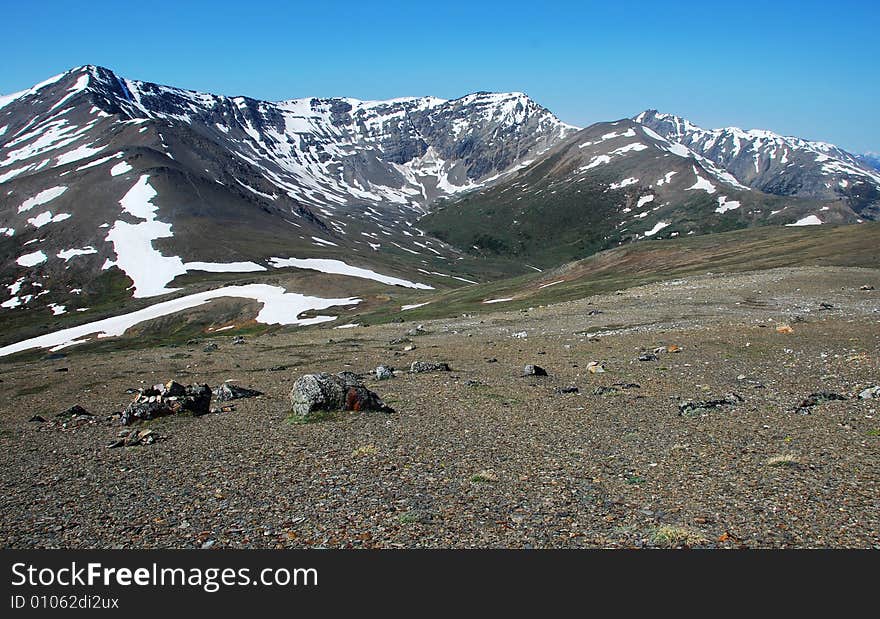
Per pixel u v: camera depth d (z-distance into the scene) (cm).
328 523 1490
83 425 3133
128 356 6944
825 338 3966
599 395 3022
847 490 1491
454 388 3438
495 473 1809
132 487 1897
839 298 5669
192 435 2644
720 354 3841
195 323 12412
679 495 1540
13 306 16512
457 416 2706
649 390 3053
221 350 6925
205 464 2119
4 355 11431
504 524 1423
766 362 3494
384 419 2686
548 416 2622
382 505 1584
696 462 1808
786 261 8525
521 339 5425
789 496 1477
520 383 3500
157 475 2017
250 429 2689
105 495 1830
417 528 1430
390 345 6094
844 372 2992
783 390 2773
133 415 3080
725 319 5103
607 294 8119
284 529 1473
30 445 2717
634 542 1300
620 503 1512
